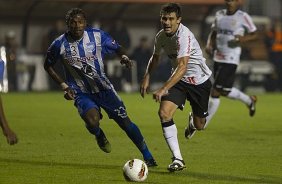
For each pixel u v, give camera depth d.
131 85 80.88
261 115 54.09
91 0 80.75
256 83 85.25
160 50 28.20
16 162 29.52
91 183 24.81
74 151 33.06
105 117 50.31
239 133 41.38
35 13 81.69
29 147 34.31
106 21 84.69
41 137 38.47
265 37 84.44
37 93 77.00
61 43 27.58
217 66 45.09
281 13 98.94
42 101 65.75
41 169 27.75
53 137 38.50
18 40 82.75
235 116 53.28
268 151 33.72
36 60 80.25
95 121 27.33
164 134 27.09
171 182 25.09
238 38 44.59
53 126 44.19
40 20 82.56
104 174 26.66
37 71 80.44
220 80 44.75
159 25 86.19
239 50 45.34
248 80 84.44
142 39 80.31
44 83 81.25
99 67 27.81
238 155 32.28
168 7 26.92
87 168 28.11
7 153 32.19
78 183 24.81
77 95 28.11
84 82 27.95
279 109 59.97
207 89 29.41
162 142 36.94
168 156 31.83
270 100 71.06
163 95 26.91
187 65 27.45
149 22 86.75
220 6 87.69
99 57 27.72
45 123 45.97
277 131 42.72
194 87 29.11
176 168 26.56
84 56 27.58
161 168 28.25
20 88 79.81
